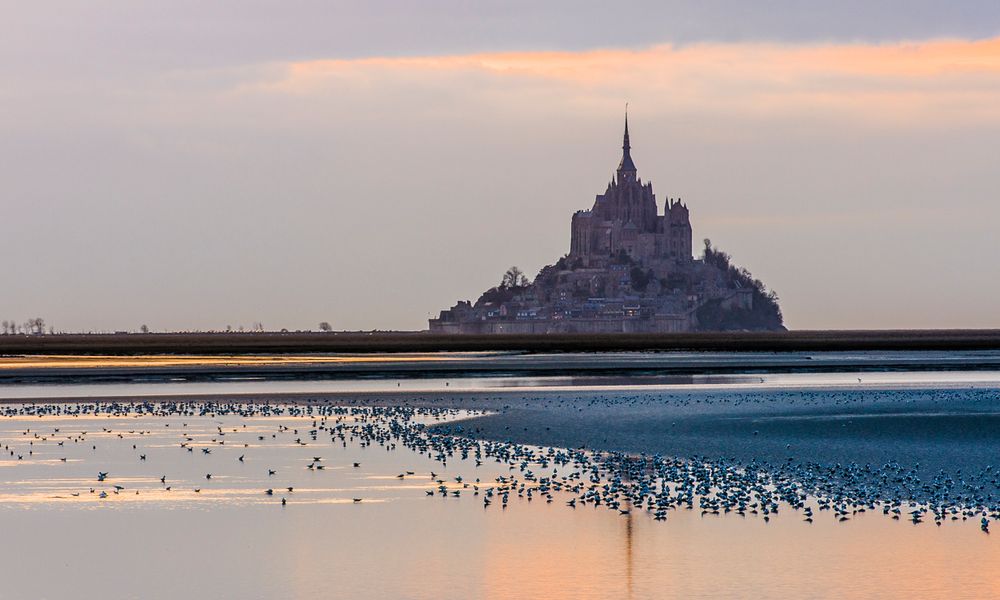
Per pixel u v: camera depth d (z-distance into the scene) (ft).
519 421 335.88
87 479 233.14
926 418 334.44
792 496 207.41
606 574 160.35
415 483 226.99
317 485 224.94
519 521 191.93
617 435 298.76
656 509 199.41
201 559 168.96
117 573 162.40
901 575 159.02
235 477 234.99
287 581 157.89
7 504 206.90
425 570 162.91
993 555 168.66
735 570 161.89
